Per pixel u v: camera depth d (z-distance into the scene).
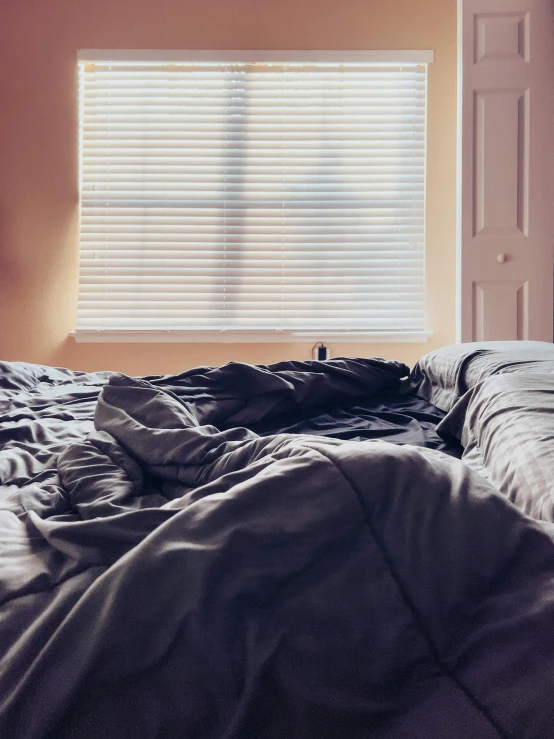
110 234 3.92
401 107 3.87
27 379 2.08
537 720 0.43
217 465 0.86
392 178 3.90
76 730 0.47
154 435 0.97
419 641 0.50
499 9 3.32
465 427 1.18
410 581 0.53
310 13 3.81
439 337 3.91
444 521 0.56
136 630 0.49
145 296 3.90
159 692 0.48
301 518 0.56
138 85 3.87
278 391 1.54
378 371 1.84
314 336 3.89
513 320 3.38
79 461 0.96
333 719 0.47
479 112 3.35
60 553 0.63
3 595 0.57
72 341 3.92
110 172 3.90
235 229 3.89
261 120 3.87
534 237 3.36
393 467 0.60
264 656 0.49
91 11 3.84
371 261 3.91
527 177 3.35
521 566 0.54
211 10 3.83
